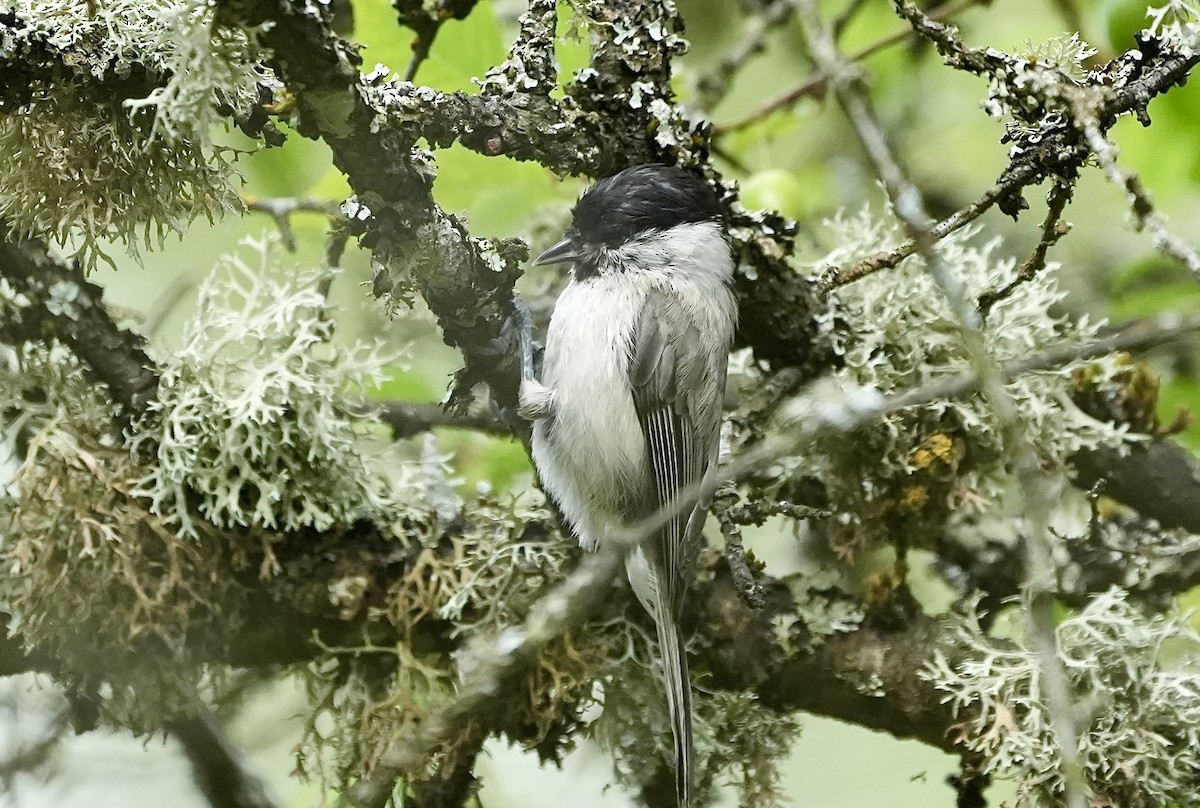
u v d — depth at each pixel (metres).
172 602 7.03
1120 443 7.87
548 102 7.08
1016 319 8.01
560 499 7.95
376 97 6.23
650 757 7.48
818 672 7.54
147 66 6.14
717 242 8.05
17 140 6.22
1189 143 9.45
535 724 7.36
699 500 7.07
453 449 9.73
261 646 7.32
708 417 8.16
